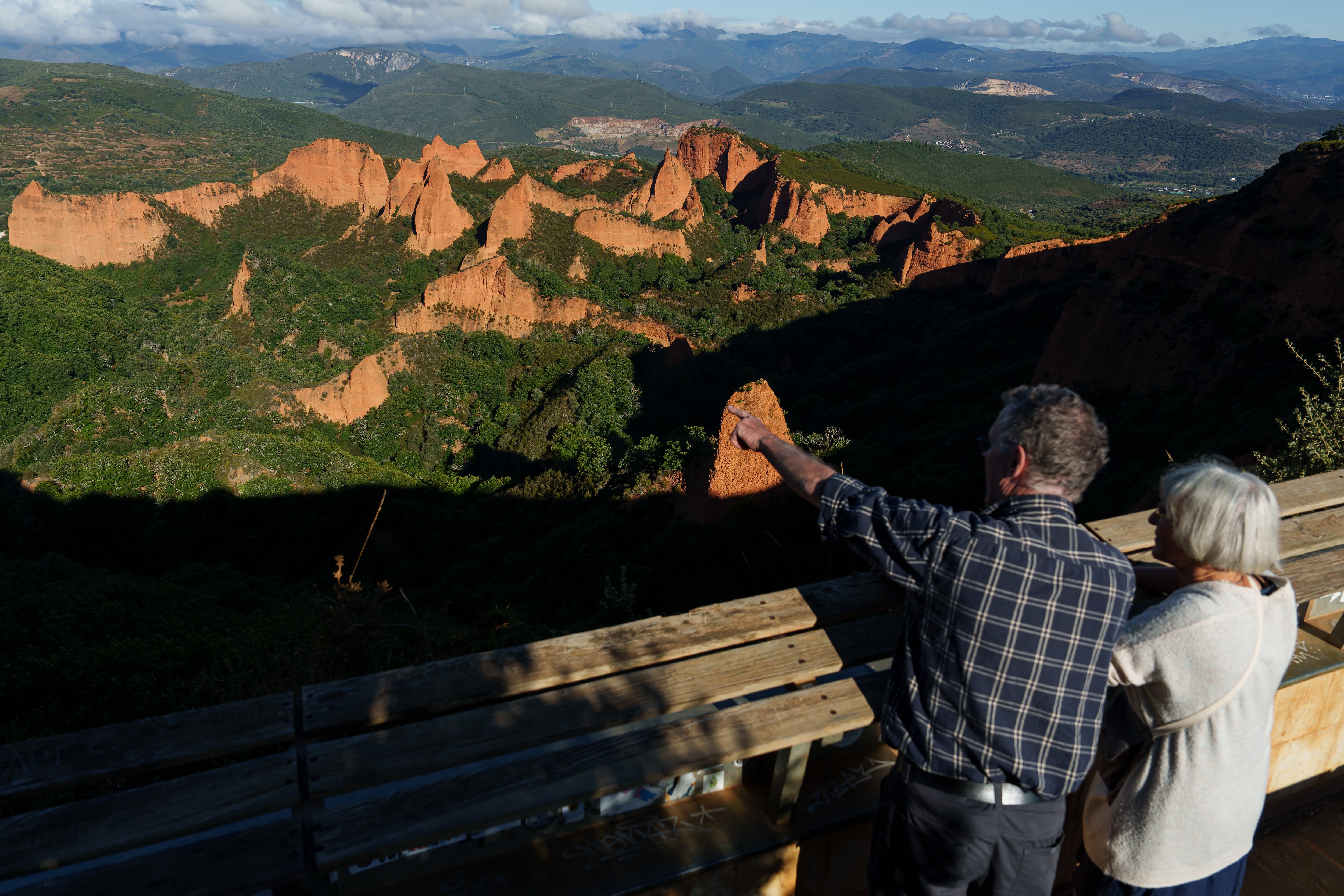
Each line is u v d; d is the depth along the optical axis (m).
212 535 42.72
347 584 5.40
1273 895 3.21
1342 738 3.58
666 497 30.84
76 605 17.03
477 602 26.47
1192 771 2.22
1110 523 3.46
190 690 8.20
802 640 2.75
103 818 1.96
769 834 2.60
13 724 8.57
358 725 2.24
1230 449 24.16
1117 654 2.21
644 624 2.67
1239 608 2.15
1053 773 2.06
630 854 2.49
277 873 1.97
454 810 2.14
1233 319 44.09
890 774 2.41
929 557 2.13
